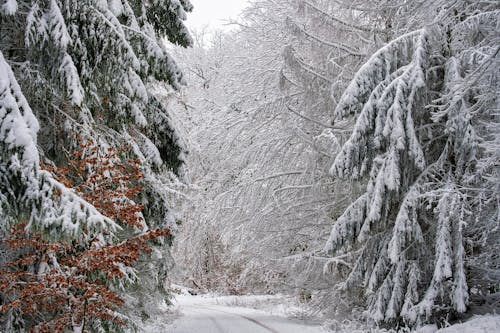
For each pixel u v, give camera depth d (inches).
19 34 351.9
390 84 474.3
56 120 384.8
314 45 653.3
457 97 411.2
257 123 756.6
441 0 430.0
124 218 332.8
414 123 505.0
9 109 253.3
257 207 745.0
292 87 722.8
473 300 487.5
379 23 634.2
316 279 661.3
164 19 447.2
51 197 262.7
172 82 413.1
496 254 453.7
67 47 339.6
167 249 534.6
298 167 727.1
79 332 353.1
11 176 255.0
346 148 488.1
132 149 417.7
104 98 392.5
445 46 503.2
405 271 491.5
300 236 724.7
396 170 466.0
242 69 839.1
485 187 429.1
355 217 501.0
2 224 270.5
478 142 445.7
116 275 330.6
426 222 502.6
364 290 588.4
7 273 303.9
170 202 603.8
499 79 385.4
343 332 517.7
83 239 303.3
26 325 347.9
